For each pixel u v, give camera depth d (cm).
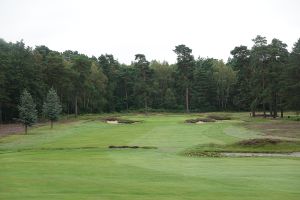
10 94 9550
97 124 7562
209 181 1864
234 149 3619
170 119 8581
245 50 10131
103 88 13425
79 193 1545
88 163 2569
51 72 10762
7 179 1878
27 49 10888
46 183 1772
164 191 1600
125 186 1708
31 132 6131
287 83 7750
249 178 1962
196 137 4844
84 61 11488
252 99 9931
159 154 3275
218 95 14188
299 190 1653
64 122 8488
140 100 13912
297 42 7925
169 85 15038
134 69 14725
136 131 5831
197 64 17312
